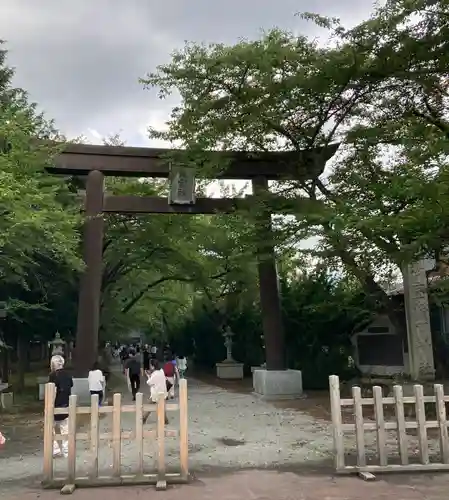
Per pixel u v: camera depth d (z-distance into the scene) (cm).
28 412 1684
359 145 1512
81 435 766
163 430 766
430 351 1702
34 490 733
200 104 1673
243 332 3108
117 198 1961
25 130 1390
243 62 1552
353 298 2108
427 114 1392
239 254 2042
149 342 6475
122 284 2920
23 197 1205
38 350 4066
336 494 681
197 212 1988
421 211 1107
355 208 1343
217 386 2469
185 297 3488
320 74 1415
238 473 812
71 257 1516
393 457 876
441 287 1327
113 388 2481
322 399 1836
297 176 1708
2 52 1830
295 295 2339
